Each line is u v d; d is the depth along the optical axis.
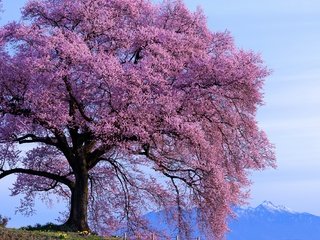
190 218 45.00
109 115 40.56
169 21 46.16
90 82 40.00
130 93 39.91
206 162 42.91
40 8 43.56
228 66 41.91
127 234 47.97
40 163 51.84
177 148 43.72
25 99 40.09
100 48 43.81
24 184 52.09
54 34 42.09
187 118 42.19
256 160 45.59
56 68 40.22
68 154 43.84
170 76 43.25
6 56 42.69
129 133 40.41
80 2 43.44
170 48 43.84
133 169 48.38
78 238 37.47
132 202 48.41
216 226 44.03
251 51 43.41
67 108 41.84
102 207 50.47
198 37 45.56
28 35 42.22
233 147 45.62
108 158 46.41
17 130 41.56
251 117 45.41
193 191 44.25
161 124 41.06
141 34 43.22
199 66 42.09
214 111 43.72
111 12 43.69
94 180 50.50
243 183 46.34
